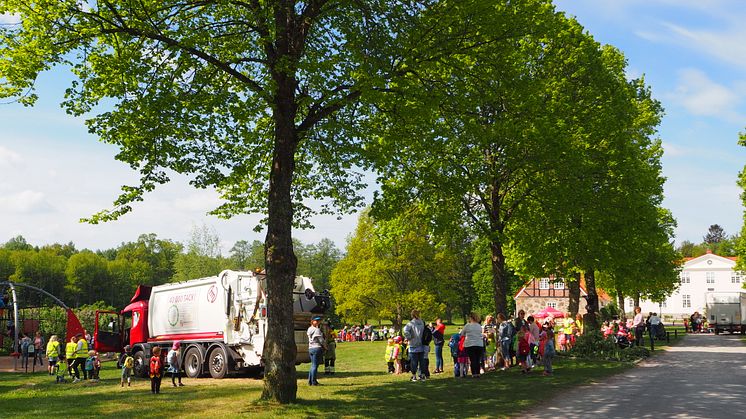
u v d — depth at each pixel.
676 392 15.23
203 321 23.09
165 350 24.55
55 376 26.67
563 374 19.64
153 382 17.48
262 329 21.34
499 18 15.73
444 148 18.95
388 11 15.41
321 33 16.16
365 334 59.44
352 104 16.97
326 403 14.00
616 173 27.98
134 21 14.06
